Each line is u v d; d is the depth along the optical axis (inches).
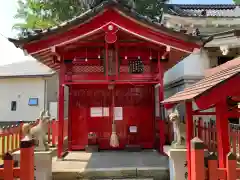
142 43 325.1
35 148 243.3
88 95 390.0
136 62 338.0
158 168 258.1
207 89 130.9
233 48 482.9
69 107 386.6
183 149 231.5
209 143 291.6
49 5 758.5
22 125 313.3
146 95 390.9
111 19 286.4
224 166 139.3
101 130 385.7
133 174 255.1
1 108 732.0
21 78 729.6
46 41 285.3
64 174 253.6
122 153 353.1
